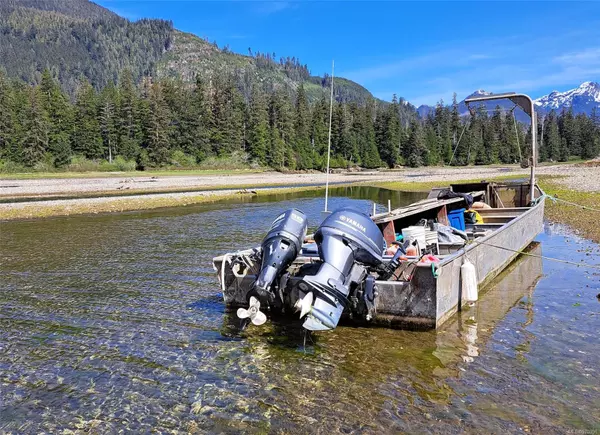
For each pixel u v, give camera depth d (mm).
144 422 4637
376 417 4617
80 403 5020
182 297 8930
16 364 6000
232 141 100250
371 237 6613
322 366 5773
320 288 5938
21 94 90875
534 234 13227
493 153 119188
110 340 6770
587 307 7832
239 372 5668
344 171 98438
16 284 10023
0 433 4484
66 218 22734
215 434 4410
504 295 8609
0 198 34500
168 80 108562
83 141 86500
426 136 119625
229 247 14289
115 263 12078
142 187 47062
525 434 4281
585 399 4867
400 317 6738
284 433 4395
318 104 114062
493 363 5754
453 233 9797
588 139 140500
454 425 4449
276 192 44000
